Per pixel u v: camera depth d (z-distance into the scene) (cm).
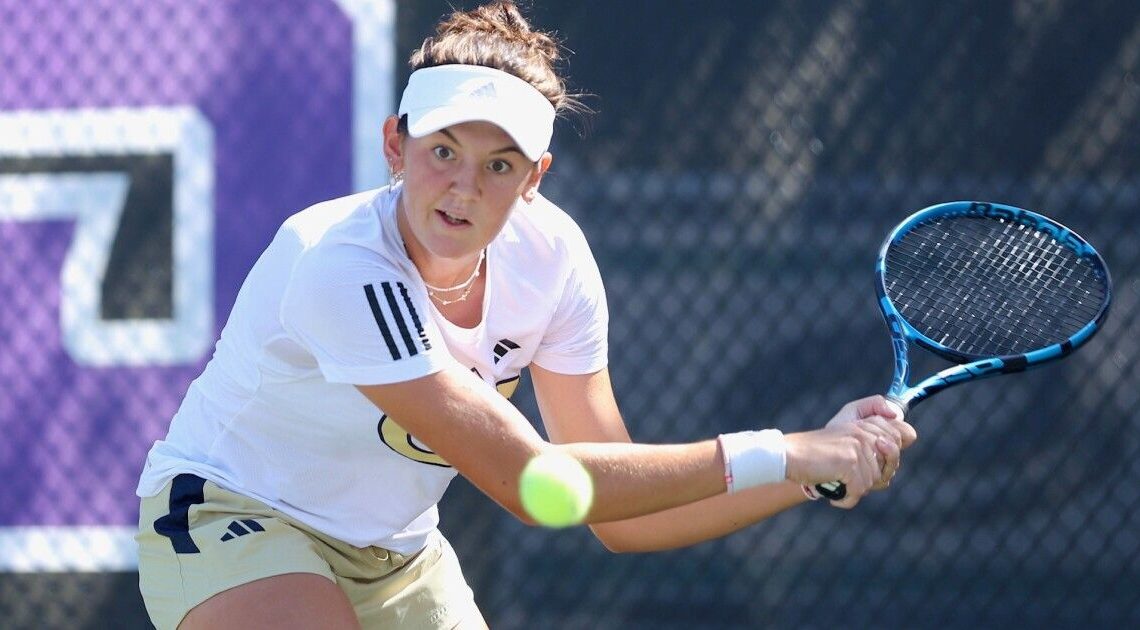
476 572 1270
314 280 684
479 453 674
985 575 1240
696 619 1259
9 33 1320
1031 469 1247
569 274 793
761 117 1265
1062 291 962
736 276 1264
